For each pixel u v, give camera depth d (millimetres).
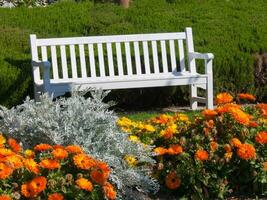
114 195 4305
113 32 9602
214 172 4980
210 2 11203
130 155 4875
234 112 5125
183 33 8758
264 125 5273
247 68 8906
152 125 5500
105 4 10656
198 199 4949
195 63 8695
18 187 4184
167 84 8125
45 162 4227
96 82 7914
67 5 10352
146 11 10461
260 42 9273
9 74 8008
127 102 8633
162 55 8664
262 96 9055
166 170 5000
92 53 8406
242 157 4898
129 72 8539
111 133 4875
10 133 4836
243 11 10766
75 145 4582
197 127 5219
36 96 7891
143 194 4945
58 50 8969
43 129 4766
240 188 5074
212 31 9711
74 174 4379
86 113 4871
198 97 8516
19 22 9680
